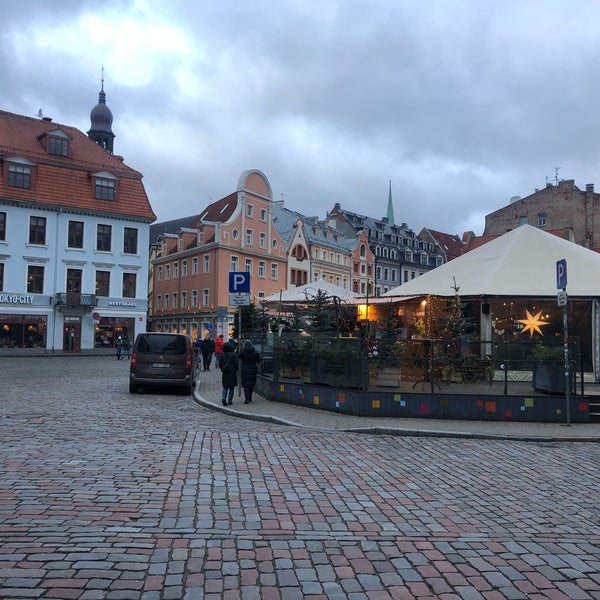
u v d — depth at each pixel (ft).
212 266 189.88
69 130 162.91
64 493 20.10
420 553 15.69
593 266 60.13
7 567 13.83
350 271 244.63
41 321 146.41
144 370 54.03
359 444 31.89
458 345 40.40
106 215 156.15
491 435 34.73
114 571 13.83
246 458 27.09
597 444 33.94
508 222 204.33
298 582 13.61
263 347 55.52
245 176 196.24
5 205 142.10
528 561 15.30
